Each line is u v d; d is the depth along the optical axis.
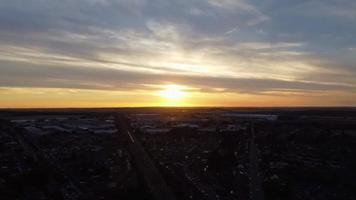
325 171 99.25
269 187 80.75
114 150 133.38
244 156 120.81
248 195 75.44
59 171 98.62
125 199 74.06
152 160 114.50
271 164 107.25
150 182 85.12
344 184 86.69
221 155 117.69
